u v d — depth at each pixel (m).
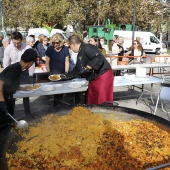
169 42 23.08
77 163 1.78
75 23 22.36
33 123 2.32
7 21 23.27
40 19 21.31
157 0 25.56
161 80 4.51
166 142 2.12
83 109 2.63
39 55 6.16
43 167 1.74
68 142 2.05
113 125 2.43
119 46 8.16
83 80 4.25
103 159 1.85
